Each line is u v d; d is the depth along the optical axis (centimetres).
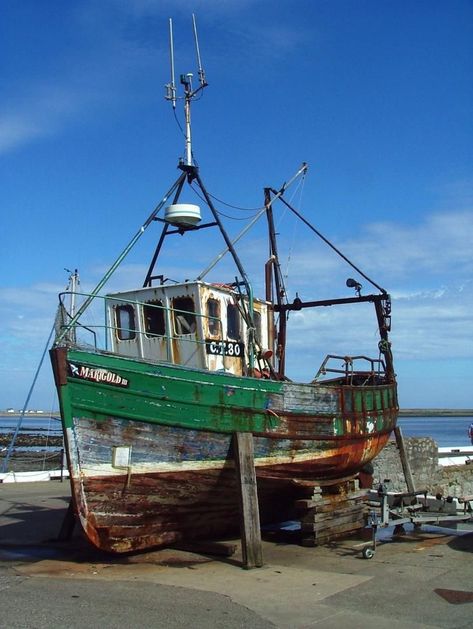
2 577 876
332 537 1142
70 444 873
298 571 915
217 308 1134
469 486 2173
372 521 1091
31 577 876
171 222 1146
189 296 1098
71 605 727
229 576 884
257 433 1060
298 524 1363
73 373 877
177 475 972
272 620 684
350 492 1257
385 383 1577
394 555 1025
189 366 1042
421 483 1966
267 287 1475
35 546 1112
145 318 1138
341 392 1277
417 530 1244
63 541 1148
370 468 1546
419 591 802
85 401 885
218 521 1103
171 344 1108
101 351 905
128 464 920
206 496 1034
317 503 1120
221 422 1011
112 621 669
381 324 1561
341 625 668
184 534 1053
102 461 901
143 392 932
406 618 691
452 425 13025
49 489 1941
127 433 922
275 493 1177
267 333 1312
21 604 730
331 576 883
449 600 761
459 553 1038
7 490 1916
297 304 1488
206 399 995
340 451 1260
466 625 666
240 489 979
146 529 988
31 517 1421
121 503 934
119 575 891
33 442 6281
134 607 722
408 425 13025
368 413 1379
